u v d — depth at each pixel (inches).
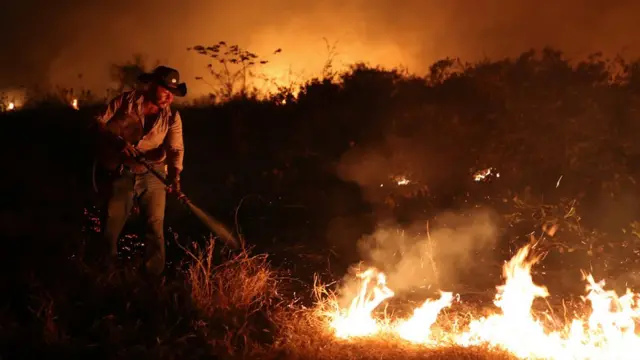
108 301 197.9
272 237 294.7
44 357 172.2
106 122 224.2
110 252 227.1
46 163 368.2
